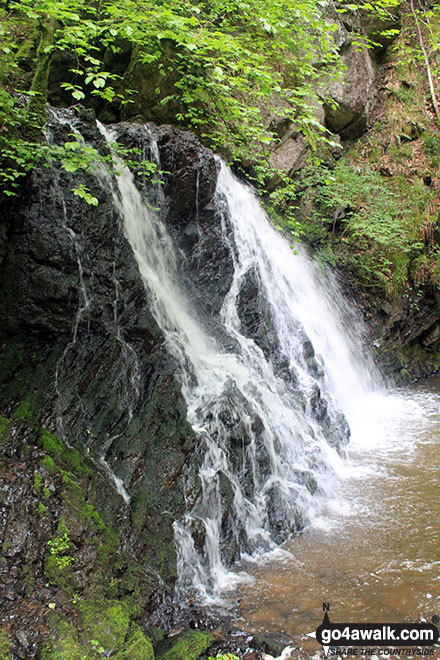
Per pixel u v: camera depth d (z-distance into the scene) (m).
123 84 6.97
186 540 3.89
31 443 3.55
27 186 3.75
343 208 9.45
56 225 3.84
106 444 3.99
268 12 5.11
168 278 5.44
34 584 2.96
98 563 3.23
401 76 12.07
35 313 3.80
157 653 3.11
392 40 12.26
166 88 6.87
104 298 4.19
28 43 6.38
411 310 9.75
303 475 5.22
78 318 3.98
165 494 3.96
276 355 6.49
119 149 4.62
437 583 3.86
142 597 3.32
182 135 5.69
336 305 8.73
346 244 9.53
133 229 4.90
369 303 9.34
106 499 3.64
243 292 6.40
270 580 3.98
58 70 6.79
